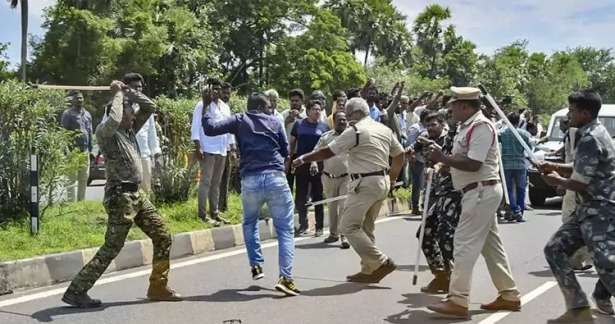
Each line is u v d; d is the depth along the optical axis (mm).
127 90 6684
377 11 71875
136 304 6676
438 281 7273
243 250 9484
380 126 7629
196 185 11469
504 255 6586
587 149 5656
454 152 6281
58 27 44938
